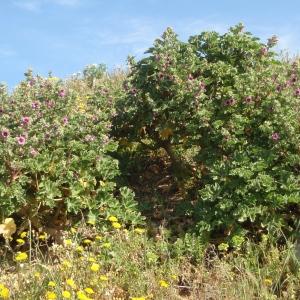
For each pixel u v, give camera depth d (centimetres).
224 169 600
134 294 512
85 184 612
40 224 604
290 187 580
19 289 486
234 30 687
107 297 496
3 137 574
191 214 635
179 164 720
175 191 719
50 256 552
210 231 603
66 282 489
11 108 648
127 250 566
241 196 595
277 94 623
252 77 632
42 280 500
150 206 675
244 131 637
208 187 598
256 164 592
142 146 750
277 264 539
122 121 720
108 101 743
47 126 612
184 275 550
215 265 548
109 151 721
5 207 574
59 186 608
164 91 680
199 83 644
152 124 706
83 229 589
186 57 676
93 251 557
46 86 671
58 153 607
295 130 612
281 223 580
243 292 508
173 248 584
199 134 657
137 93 696
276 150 604
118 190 692
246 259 553
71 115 662
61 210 617
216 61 691
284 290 527
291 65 689
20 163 566
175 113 657
